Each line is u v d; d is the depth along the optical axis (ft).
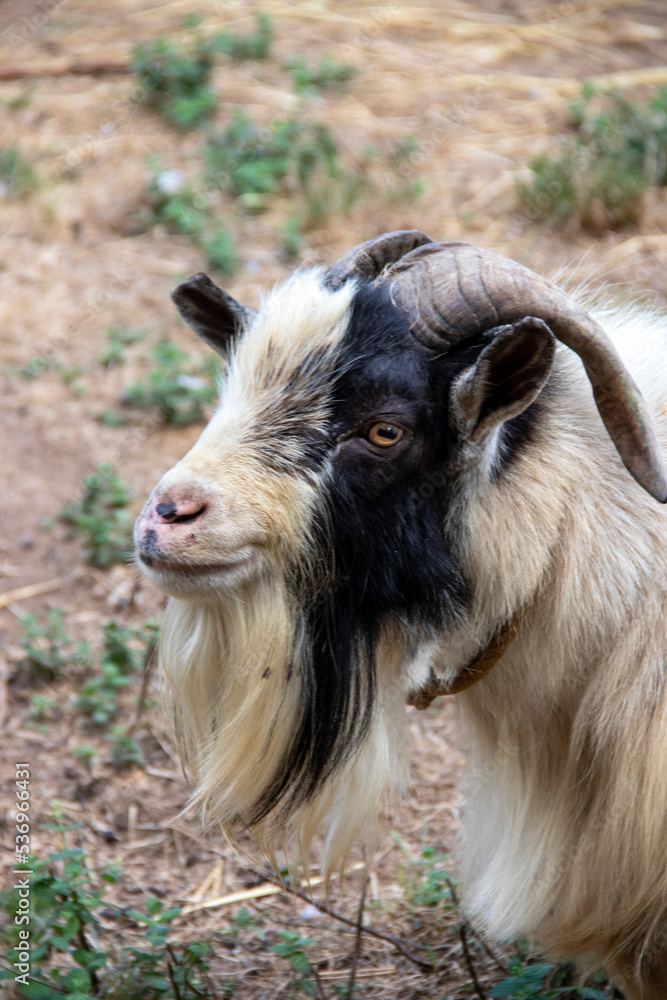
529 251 30.25
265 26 40.88
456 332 10.81
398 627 11.59
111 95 38.09
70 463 24.26
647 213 32.09
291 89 38.11
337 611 11.26
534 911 12.42
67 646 20.02
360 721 11.78
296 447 10.77
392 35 42.27
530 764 12.45
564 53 40.88
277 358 10.97
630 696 11.50
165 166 34.14
